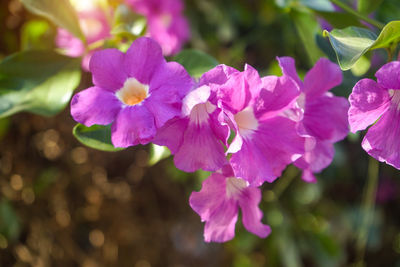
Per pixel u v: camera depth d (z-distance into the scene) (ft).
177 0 1.66
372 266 3.20
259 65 2.51
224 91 0.95
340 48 0.99
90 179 2.00
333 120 1.12
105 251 2.08
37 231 1.89
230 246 2.53
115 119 0.98
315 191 2.68
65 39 1.46
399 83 0.91
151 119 0.95
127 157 2.12
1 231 1.80
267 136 1.01
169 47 1.67
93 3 1.48
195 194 1.04
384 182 2.95
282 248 2.48
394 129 0.97
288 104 1.00
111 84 0.99
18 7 1.57
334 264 2.63
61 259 1.95
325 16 1.34
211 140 0.98
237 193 1.07
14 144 1.79
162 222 2.23
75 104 0.97
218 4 2.26
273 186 2.56
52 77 1.21
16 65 1.20
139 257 2.18
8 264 1.87
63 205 1.94
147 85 1.00
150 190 2.18
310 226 2.74
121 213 2.10
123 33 1.23
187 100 0.95
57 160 1.89
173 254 2.28
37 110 1.17
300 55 2.34
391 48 1.03
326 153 1.12
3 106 1.17
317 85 1.11
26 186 1.84
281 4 1.42
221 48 2.38
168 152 1.09
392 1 1.68
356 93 0.92
